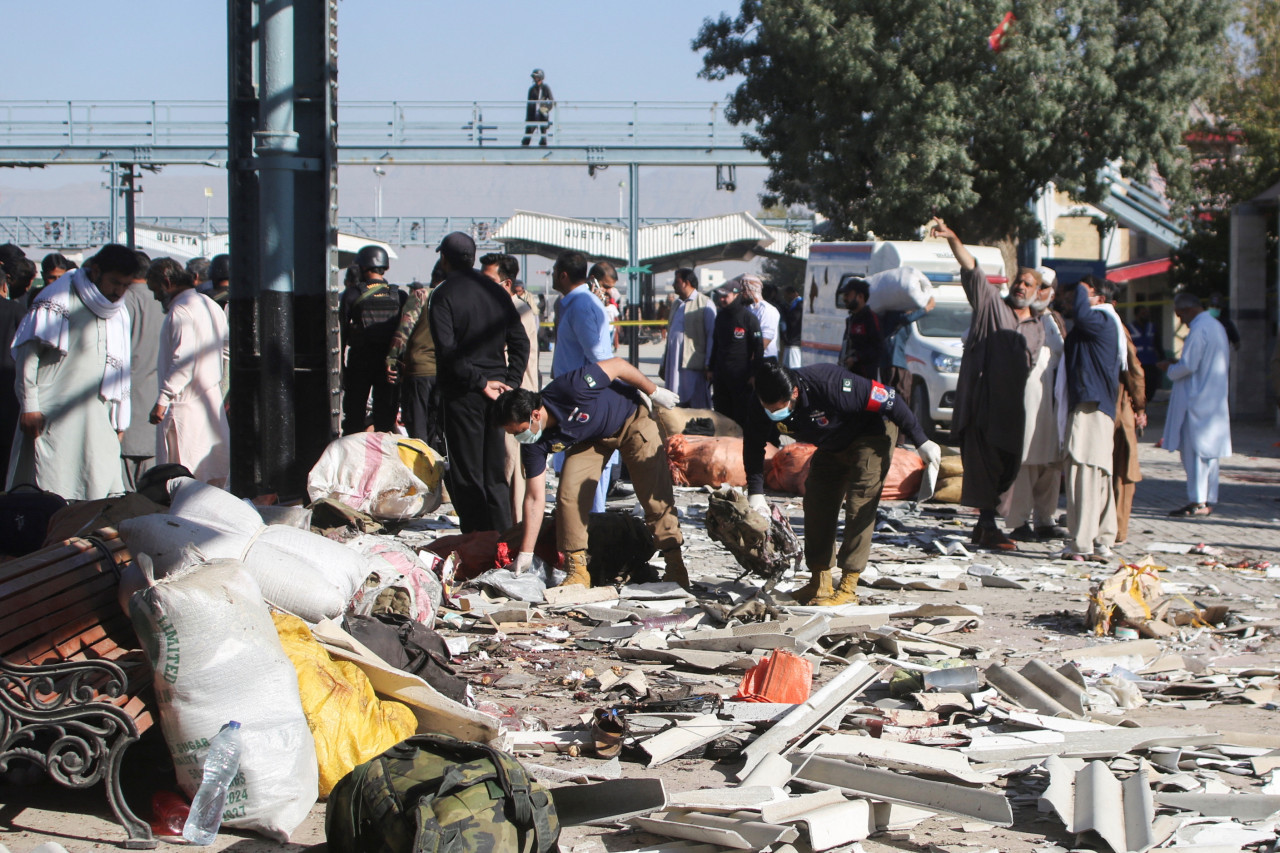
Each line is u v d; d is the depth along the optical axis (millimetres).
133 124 33375
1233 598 7281
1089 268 27188
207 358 7652
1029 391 8953
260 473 7680
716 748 4324
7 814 3719
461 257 7875
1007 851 3539
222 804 3477
